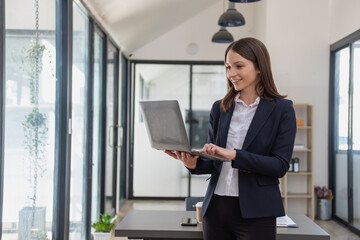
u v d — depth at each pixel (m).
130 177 9.05
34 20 3.27
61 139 3.96
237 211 1.87
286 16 7.16
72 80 4.28
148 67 8.98
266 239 1.85
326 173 7.20
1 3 2.63
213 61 8.94
